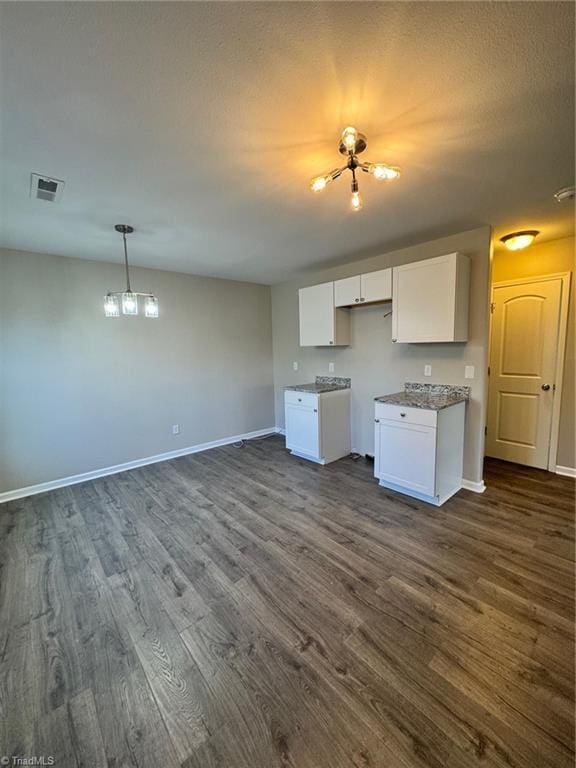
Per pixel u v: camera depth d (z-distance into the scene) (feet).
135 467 12.65
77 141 4.97
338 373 13.73
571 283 10.21
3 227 8.21
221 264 12.38
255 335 16.34
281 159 5.56
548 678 4.37
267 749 3.69
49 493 10.51
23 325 10.19
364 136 5.02
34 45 3.38
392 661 4.68
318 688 4.33
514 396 11.73
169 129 4.75
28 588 6.33
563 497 9.35
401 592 5.97
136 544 7.68
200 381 14.40
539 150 5.42
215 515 8.91
